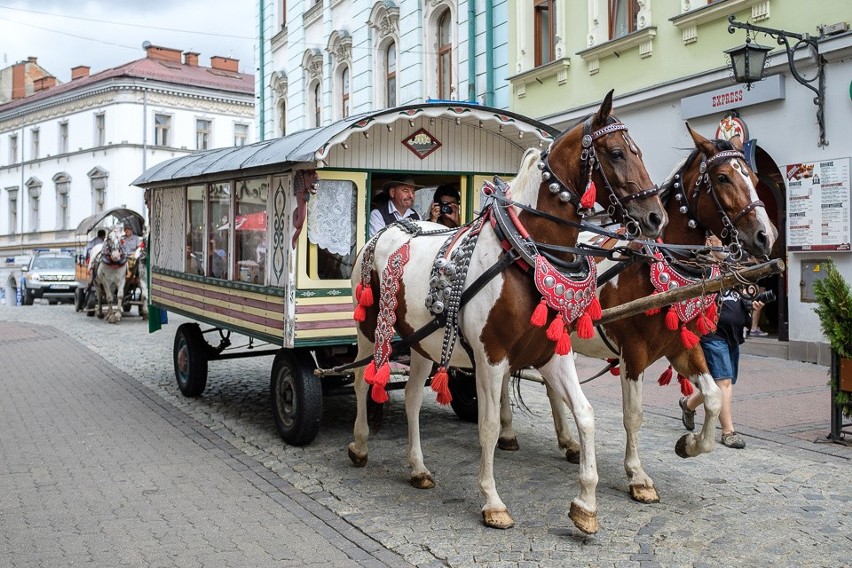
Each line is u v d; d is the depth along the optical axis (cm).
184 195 923
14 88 5281
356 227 683
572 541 465
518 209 481
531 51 1517
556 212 470
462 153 718
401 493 564
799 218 1065
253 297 731
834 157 1024
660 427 738
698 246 500
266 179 707
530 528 488
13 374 1126
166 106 4203
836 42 998
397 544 470
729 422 661
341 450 684
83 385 1027
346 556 456
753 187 516
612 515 505
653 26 1244
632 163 446
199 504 548
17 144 4903
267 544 475
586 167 454
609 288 541
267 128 2716
